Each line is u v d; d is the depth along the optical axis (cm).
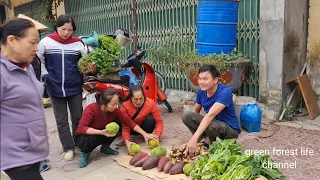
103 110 381
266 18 509
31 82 208
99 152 423
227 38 525
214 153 323
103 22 915
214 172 298
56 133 523
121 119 405
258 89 557
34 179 213
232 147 329
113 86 476
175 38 695
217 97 362
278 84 511
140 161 366
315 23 529
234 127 382
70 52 397
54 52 390
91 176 354
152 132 466
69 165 388
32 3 1198
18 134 201
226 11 513
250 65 555
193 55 532
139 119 434
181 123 532
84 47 413
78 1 1002
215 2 509
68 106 421
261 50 525
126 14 827
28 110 204
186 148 349
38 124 209
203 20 526
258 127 465
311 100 522
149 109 432
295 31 519
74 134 422
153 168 357
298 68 544
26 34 199
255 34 544
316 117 521
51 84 395
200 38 538
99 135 375
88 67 409
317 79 539
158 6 727
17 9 1328
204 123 348
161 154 369
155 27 747
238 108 492
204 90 361
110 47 442
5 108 197
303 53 548
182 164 341
